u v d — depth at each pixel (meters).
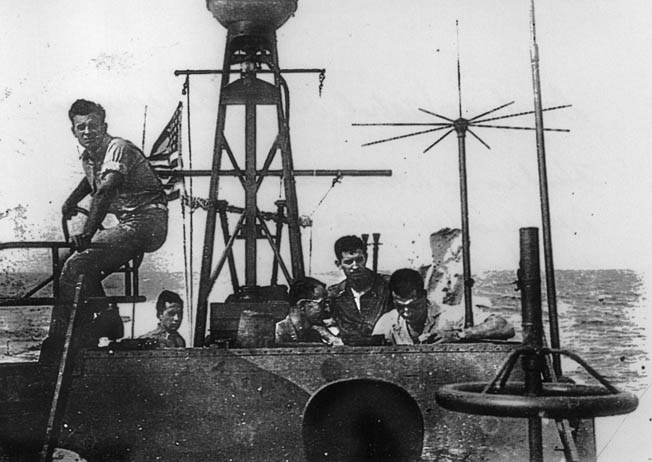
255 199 8.19
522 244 5.23
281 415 6.89
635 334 8.59
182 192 8.59
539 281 5.18
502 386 5.07
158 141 8.66
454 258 8.64
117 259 7.69
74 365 6.86
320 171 8.71
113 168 7.92
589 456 6.93
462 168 8.70
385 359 6.95
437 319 8.41
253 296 7.97
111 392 6.85
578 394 5.30
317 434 6.89
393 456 6.94
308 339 7.74
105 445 6.83
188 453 6.85
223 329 7.67
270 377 6.91
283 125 8.32
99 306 7.30
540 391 5.07
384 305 8.20
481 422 6.95
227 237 8.35
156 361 6.88
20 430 6.89
